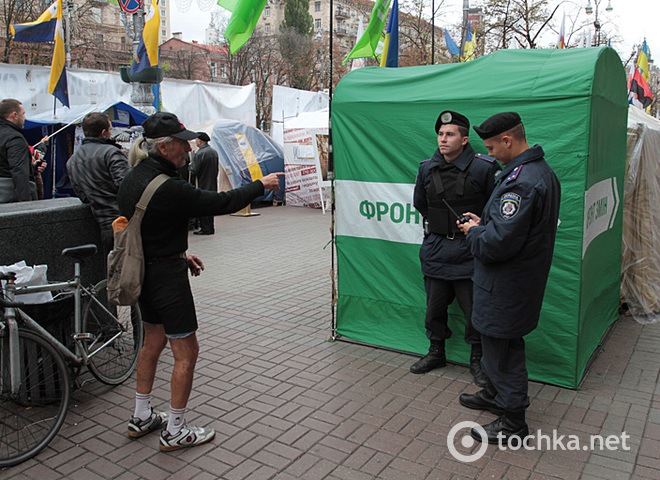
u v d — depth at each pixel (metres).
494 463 2.99
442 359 4.21
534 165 2.92
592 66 3.56
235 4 4.46
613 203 4.65
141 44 9.72
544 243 2.95
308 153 14.09
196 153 10.74
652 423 3.38
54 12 9.10
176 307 3.04
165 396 3.85
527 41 19.86
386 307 4.64
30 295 3.65
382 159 4.45
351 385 3.98
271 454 3.12
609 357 4.43
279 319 5.53
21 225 3.81
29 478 2.91
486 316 3.09
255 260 8.36
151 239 2.98
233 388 3.96
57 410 3.52
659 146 5.89
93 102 12.58
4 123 5.25
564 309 3.77
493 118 2.99
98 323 3.94
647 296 5.46
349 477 2.88
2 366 3.14
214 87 15.39
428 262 3.97
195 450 3.17
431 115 4.16
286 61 38.62
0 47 21.70
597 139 3.85
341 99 4.57
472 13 19.73
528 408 3.58
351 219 4.68
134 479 2.90
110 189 4.33
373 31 5.79
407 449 3.14
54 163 11.05
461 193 3.72
